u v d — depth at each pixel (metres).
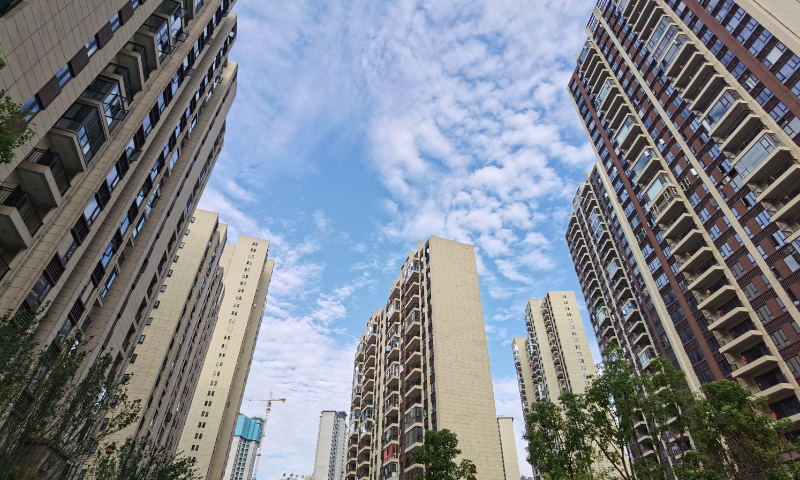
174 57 34.00
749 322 41.91
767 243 40.59
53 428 17.47
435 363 53.03
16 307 19.25
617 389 25.30
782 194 40.19
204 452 87.81
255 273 114.88
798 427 35.19
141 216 35.00
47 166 20.75
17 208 19.78
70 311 25.61
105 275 29.81
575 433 27.38
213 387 96.38
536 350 118.12
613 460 26.08
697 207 49.97
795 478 21.80
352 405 81.81
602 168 74.12
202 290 66.94
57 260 22.86
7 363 15.06
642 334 69.19
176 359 57.06
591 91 78.31
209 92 47.41
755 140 41.75
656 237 56.84
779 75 41.34
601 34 76.38
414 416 52.25
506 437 121.94
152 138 32.16
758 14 43.53
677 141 54.19
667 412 25.27
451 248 65.88
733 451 23.88
